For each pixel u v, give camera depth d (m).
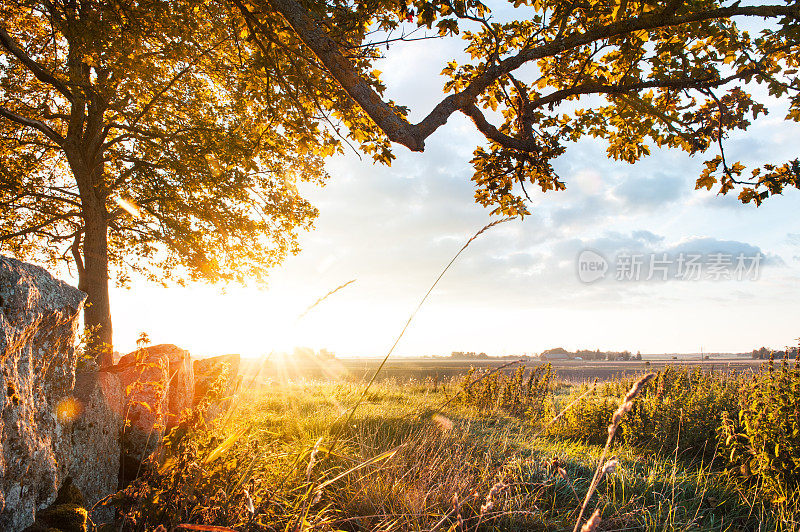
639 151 6.29
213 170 11.38
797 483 4.40
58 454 2.23
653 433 6.81
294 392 9.28
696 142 5.41
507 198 5.81
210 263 13.39
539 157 5.56
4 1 8.91
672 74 5.03
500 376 9.86
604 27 4.29
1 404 1.73
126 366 3.61
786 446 4.53
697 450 6.47
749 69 4.75
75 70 9.23
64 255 13.87
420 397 10.28
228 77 10.10
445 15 3.77
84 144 11.50
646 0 4.16
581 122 6.20
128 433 3.27
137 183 12.18
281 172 13.08
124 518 2.12
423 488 3.65
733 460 5.30
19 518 1.81
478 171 5.95
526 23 5.31
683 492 4.73
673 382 8.61
